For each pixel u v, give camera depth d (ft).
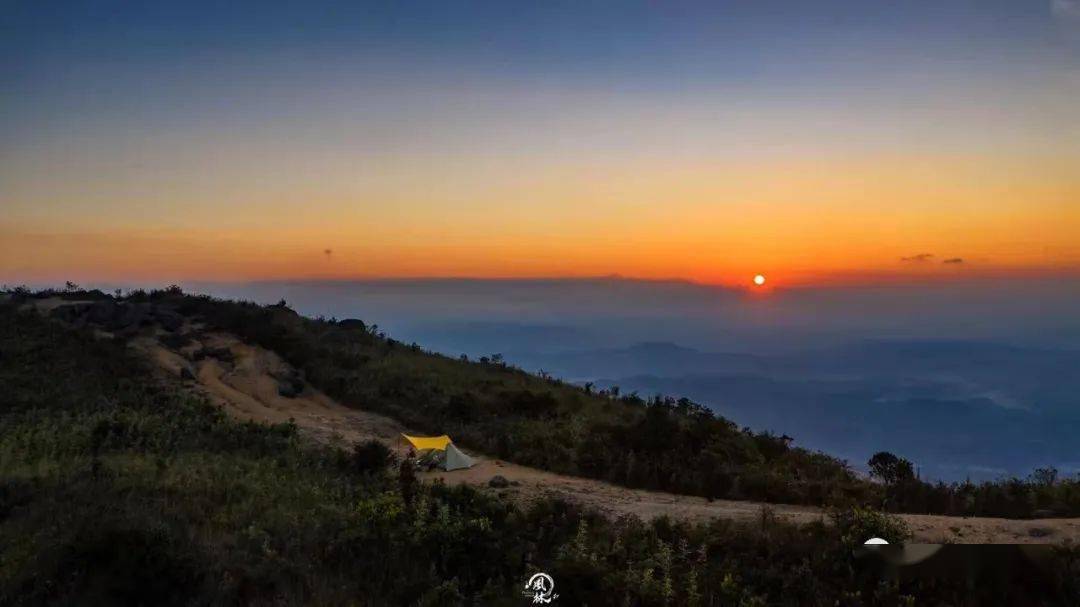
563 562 48.39
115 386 115.14
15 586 39.45
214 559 44.91
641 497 80.69
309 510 60.85
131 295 169.99
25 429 87.10
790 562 52.08
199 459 78.43
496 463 99.19
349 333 173.06
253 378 135.33
